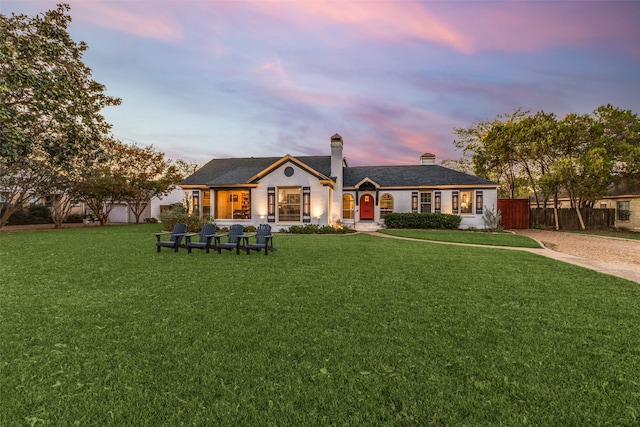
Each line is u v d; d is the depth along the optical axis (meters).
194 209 20.64
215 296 5.27
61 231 18.97
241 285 6.01
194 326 3.96
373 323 4.10
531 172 26.67
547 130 22.05
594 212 22.97
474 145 30.94
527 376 2.82
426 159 25.27
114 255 9.41
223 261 8.55
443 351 3.31
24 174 20.19
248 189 20.61
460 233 17.75
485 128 30.30
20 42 9.36
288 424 2.20
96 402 2.43
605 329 3.95
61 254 9.49
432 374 2.85
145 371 2.88
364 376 2.81
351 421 2.23
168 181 30.02
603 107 22.56
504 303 4.98
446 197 21.98
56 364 2.98
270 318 4.25
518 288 5.90
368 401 2.46
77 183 22.45
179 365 2.99
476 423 2.21
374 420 2.24
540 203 32.84
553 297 5.33
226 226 20.52
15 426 2.16
